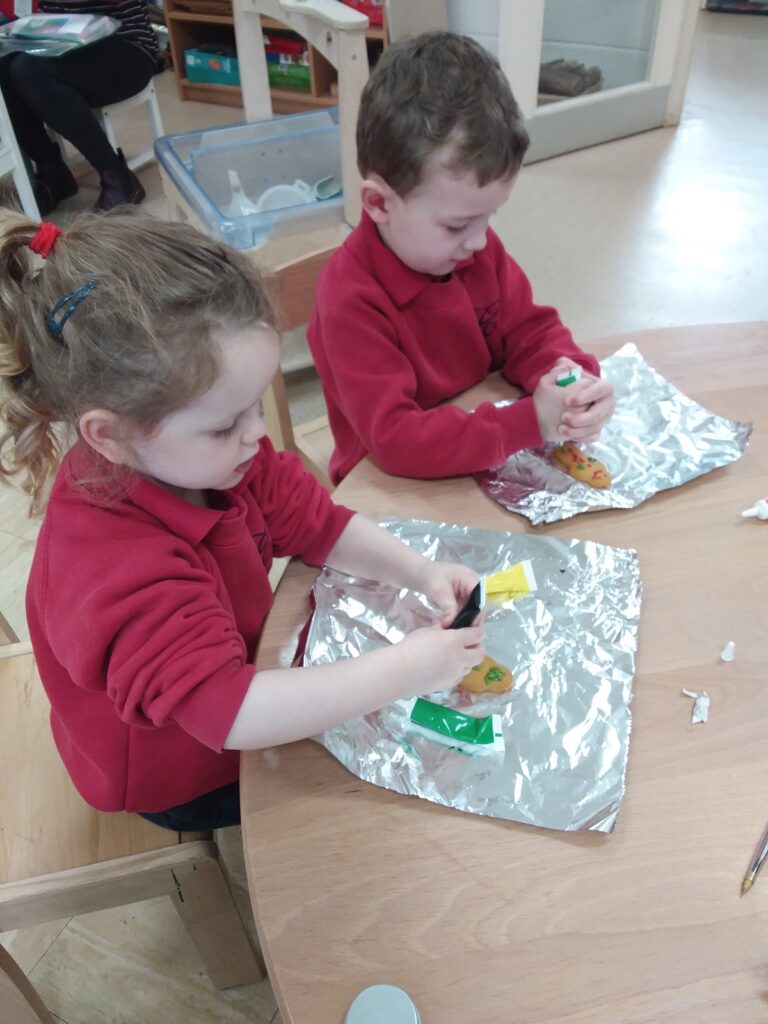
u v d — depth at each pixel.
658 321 2.49
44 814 0.92
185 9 4.01
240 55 2.27
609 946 0.55
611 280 2.69
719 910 0.57
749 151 3.50
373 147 0.97
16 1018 0.70
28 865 0.88
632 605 0.78
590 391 0.94
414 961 0.55
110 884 0.87
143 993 1.18
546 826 0.61
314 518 0.86
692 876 0.58
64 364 0.63
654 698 0.71
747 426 0.98
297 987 0.54
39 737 1.00
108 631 0.63
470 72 0.93
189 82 4.17
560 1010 0.52
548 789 0.64
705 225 2.99
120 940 1.24
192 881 0.91
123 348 0.61
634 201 3.14
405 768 0.66
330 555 0.86
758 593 0.80
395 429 0.97
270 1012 1.15
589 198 3.17
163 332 0.61
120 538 0.67
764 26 4.98
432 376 1.11
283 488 0.87
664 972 0.54
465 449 0.94
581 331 2.46
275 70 3.92
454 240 1.01
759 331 1.17
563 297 2.61
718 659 0.74
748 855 0.60
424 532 0.88
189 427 0.64
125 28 3.10
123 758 0.82
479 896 0.58
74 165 3.61
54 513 0.69
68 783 0.95
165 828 0.91
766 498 0.90
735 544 0.85
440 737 0.68
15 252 0.65
